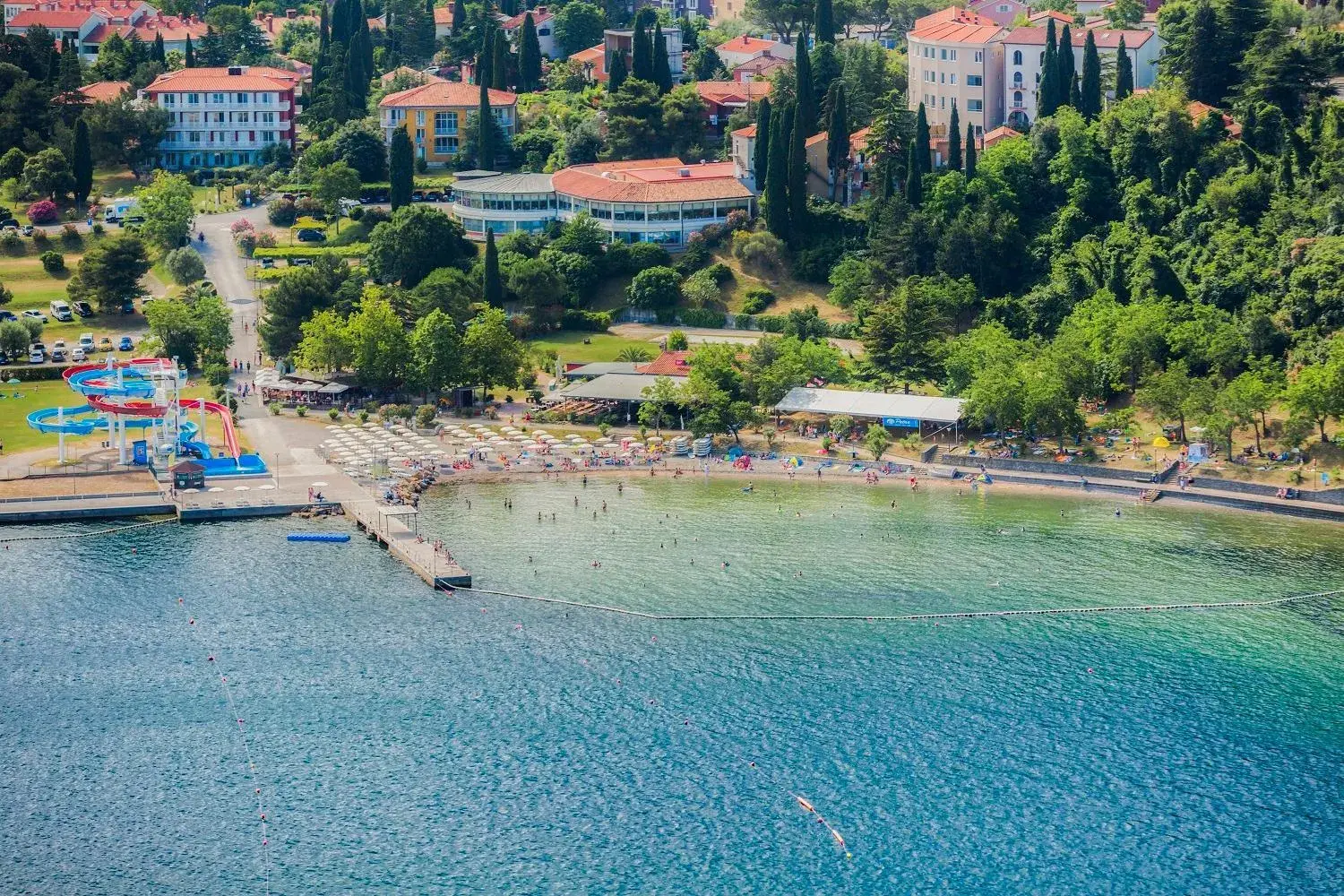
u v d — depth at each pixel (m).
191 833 199.88
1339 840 197.88
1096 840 198.25
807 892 189.00
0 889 189.00
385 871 192.50
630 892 188.88
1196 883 190.50
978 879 191.38
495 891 189.00
